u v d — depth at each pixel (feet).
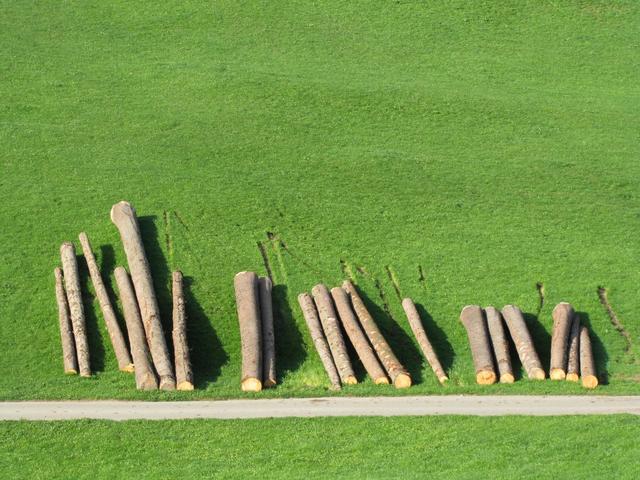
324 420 167.94
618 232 219.61
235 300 196.13
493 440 163.02
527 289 202.08
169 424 165.89
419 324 188.85
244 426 166.09
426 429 165.89
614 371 183.11
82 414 167.94
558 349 181.88
